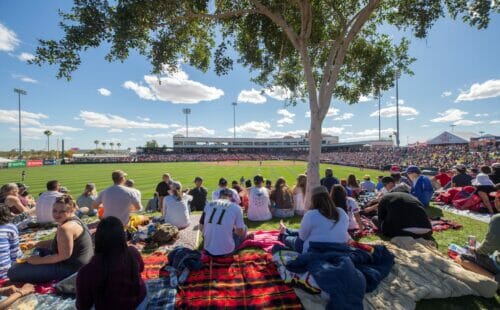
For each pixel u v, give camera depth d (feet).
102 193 16.21
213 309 8.60
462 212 22.59
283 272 10.32
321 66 30.19
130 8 17.15
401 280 9.90
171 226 16.87
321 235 10.53
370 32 27.50
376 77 28.22
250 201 22.71
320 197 11.05
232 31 28.25
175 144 297.33
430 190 23.94
